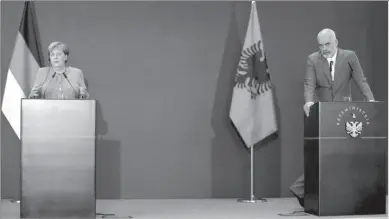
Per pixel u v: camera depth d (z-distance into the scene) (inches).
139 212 199.2
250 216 186.2
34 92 200.7
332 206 174.1
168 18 256.4
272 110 239.3
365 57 263.4
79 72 204.1
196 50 257.0
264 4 260.2
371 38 264.1
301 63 261.0
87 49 252.7
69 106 168.6
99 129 252.4
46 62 249.3
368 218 170.9
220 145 256.5
